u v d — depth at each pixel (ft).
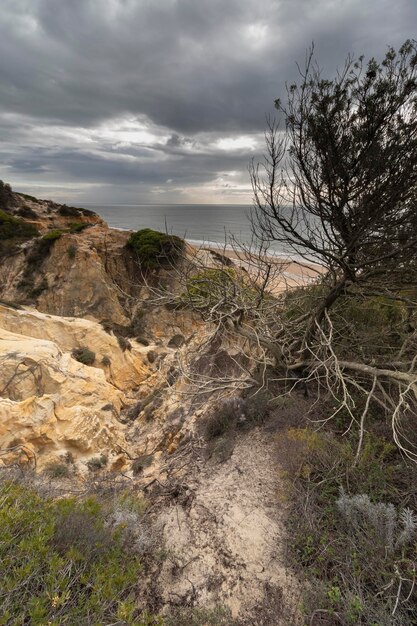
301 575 10.69
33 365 28.84
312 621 9.04
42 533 9.08
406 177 11.16
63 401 27.58
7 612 6.89
